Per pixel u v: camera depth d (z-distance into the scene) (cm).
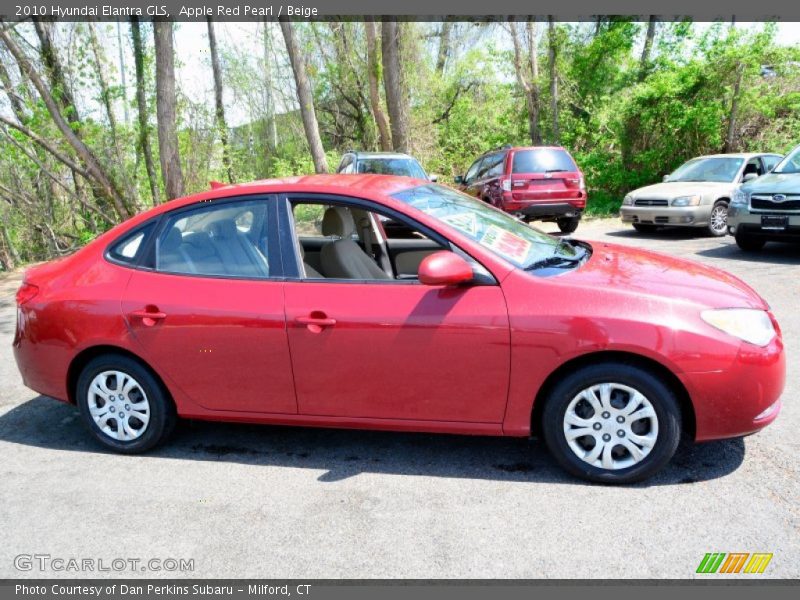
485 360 334
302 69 1828
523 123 2314
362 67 2495
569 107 2112
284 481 364
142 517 333
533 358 327
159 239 395
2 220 1483
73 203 1697
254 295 365
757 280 768
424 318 338
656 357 313
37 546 313
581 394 331
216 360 373
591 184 1862
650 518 307
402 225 362
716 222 1141
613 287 331
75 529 325
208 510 337
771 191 878
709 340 314
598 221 1534
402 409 353
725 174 1191
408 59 1998
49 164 1560
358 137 2878
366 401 356
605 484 339
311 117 1861
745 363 316
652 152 1759
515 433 342
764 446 372
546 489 339
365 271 404
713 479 339
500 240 369
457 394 342
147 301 382
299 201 376
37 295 411
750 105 1708
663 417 322
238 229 381
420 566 283
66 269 414
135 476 379
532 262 356
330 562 289
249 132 2622
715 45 1706
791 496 320
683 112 1712
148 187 1639
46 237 1636
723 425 322
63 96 1395
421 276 326
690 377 314
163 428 398
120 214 1460
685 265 386
